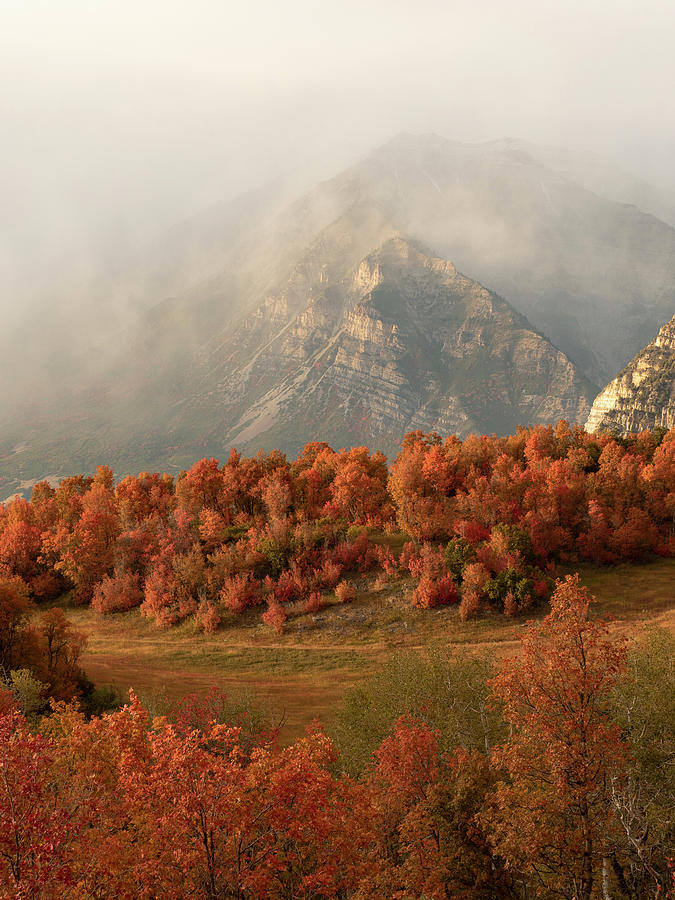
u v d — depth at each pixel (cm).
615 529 9269
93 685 6106
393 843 2842
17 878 1568
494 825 2295
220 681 6806
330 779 2297
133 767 2142
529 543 8456
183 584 9544
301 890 2270
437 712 3950
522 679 2381
